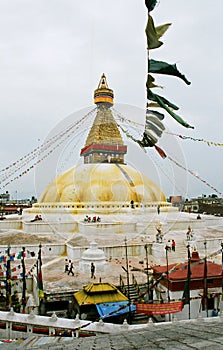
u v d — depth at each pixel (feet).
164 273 48.75
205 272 49.65
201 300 50.39
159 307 41.37
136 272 68.64
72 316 51.42
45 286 58.85
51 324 39.75
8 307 51.08
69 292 55.16
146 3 19.57
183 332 17.39
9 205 209.36
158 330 19.99
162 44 20.70
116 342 16.63
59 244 85.30
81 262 70.03
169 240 90.43
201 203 207.21
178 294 51.21
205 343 12.59
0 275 61.87
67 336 38.81
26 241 90.74
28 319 40.50
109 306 47.55
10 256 57.67
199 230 114.01
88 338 21.61
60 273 67.62
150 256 84.07
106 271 68.54
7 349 32.96
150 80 22.40
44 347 18.47
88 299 48.70
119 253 83.15
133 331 22.47
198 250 91.30
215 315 50.65
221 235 102.73
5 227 113.50
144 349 13.12
